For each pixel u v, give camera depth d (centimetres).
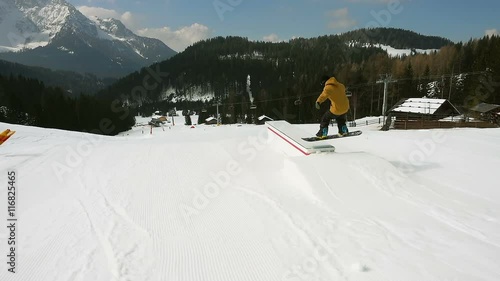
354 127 3447
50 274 381
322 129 883
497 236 403
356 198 557
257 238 445
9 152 1274
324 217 492
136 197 673
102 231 503
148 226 517
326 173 650
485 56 4725
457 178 672
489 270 328
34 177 877
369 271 338
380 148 1093
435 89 5794
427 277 321
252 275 358
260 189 670
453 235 410
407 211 496
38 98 6359
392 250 379
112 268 388
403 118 3225
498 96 3878
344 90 837
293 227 468
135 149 1238
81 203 647
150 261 403
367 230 435
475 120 3005
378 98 5772
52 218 567
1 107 5022
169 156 1084
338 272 343
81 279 367
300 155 844
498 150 997
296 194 615
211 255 410
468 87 4528
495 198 544
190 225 512
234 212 553
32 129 2209
